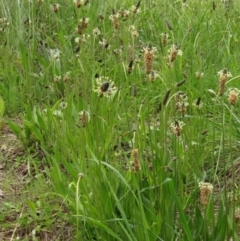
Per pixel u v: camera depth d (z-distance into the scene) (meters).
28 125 3.27
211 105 3.49
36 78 4.11
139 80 3.60
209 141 2.90
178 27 4.73
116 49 3.84
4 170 3.17
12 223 2.65
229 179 2.88
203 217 2.13
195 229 2.13
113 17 3.49
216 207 2.60
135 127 2.55
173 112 2.42
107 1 5.17
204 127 2.99
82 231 2.42
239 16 5.02
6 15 4.69
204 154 2.85
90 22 4.53
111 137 2.74
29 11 4.61
